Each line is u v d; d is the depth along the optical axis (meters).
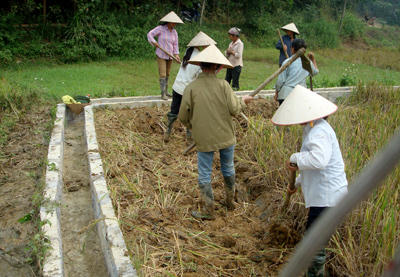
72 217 4.16
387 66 20.00
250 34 23.17
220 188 4.80
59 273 2.95
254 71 14.35
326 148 2.92
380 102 8.28
